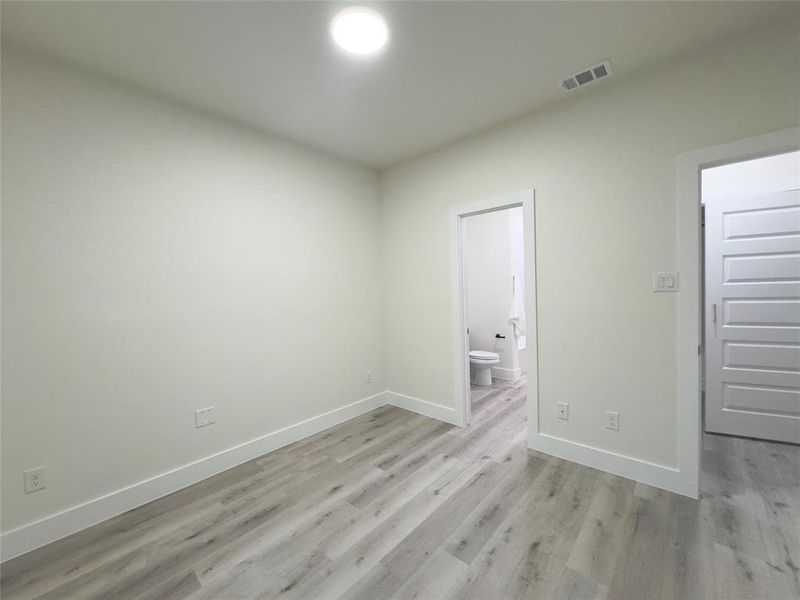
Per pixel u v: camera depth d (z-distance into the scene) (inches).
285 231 114.5
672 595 56.0
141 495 84.0
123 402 82.2
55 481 73.1
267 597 58.1
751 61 71.4
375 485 89.4
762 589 56.7
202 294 95.5
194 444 93.7
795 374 102.4
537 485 86.7
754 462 94.3
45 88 72.5
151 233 86.6
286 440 113.7
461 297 124.3
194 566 64.9
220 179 99.3
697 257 78.1
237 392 102.6
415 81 85.5
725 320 110.6
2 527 67.3
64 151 74.5
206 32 67.6
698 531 69.5
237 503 83.7
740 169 112.3
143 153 85.5
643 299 85.2
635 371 87.0
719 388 112.0
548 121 98.3
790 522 71.4
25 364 70.1
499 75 83.9
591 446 94.4
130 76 80.5
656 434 84.7
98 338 78.7
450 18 65.8
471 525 73.3
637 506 77.7
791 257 102.5
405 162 136.5
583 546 66.6
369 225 142.7
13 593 60.2
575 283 95.1
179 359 91.2
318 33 68.7
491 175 110.7
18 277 69.4
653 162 82.9
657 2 63.1
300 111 98.2
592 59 78.9
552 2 62.4
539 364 102.6
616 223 88.4
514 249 188.7
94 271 78.2
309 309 121.3
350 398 134.9
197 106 94.3
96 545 70.8
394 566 63.4
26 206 70.2
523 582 59.2
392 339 146.5
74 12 61.4
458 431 120.8
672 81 80.0
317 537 71.3
